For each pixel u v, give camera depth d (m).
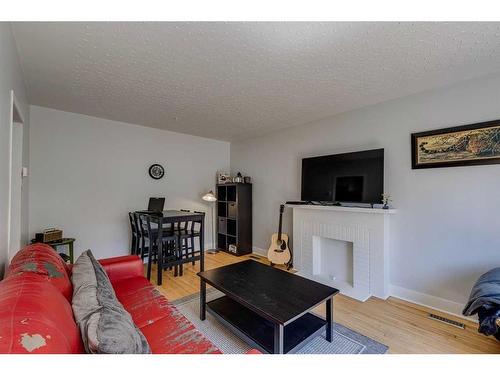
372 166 2.87
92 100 2.86
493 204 2.16
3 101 1.43
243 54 1.88
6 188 1.58
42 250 1.56
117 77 2.27
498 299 1.53
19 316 0.72
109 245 3.67
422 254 2.56
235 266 2.48
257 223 4.59
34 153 3.07
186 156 4.57
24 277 1.06
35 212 3.08
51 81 2.36
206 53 1.87
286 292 1.86
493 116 2.16
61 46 1.78
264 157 4.48
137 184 3.96
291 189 3.99
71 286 1.36
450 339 1.93
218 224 4.97
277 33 1.63
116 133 3.74
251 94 2.66
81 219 3.43
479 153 2.21
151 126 4.02
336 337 1.96
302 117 3.47
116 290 1.88
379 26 1.55
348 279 3.18
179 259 3.45
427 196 2.54
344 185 3.13
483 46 1.76
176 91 2.59
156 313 1.56
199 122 3.76
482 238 2.22
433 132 2.47
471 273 2.28
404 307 2.50
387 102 2.83
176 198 4.44
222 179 4.92
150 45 1.77
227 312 2.04
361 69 2.11
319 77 2.26
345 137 3.24
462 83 2.32
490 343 1.88
